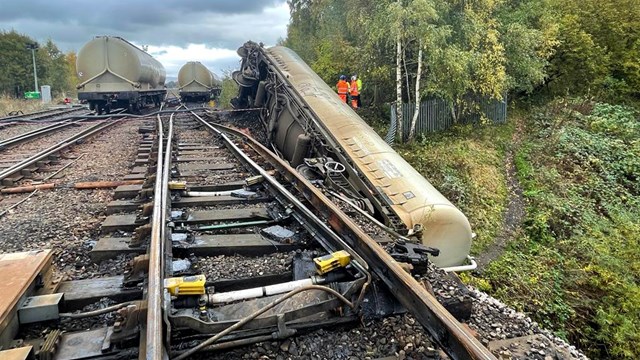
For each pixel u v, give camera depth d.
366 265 3.16
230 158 8.69
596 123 13.76
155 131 12.98
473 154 12.42
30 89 55.09
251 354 2.58
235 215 4.95
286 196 5.13
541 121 15.25
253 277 3.52
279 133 11.20
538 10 15.36
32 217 5.06
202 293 2.80
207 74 33.28
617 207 10.07
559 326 6.48
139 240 3.98
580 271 7.51
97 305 3.05
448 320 2.24
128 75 20.28
